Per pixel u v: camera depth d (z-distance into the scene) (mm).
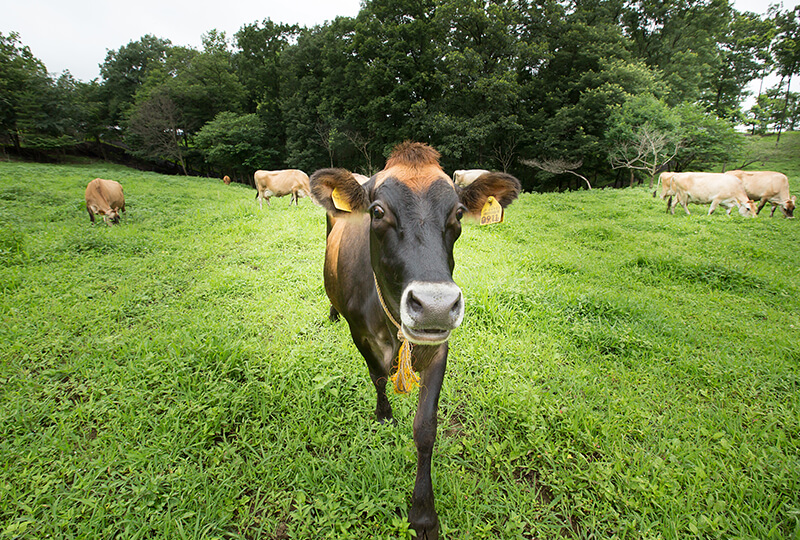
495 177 2143
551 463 2512
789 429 2873
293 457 2547
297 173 11742
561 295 5023
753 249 7711
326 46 31562
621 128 22797
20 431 2674
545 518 2215
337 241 2918
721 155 24906
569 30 27875
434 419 2027
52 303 4512
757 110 33469
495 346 3822
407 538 1982
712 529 2068
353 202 2008
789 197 12406
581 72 27938
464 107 26734
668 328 4387
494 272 5746
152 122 37750
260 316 4336
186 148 42812
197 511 2154
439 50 25516
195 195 16047
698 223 10727
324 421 2842
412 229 1703
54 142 38156
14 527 1947
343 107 31062
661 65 32250
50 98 39594
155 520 2096
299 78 35812
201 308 4582
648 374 3566
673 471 2434
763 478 2418
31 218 9172
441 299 1492
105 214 9086
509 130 27531
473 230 8797
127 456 2416
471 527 2127
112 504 2141
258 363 3451
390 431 2723
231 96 39844
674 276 6289
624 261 6879
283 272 5691
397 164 1896
